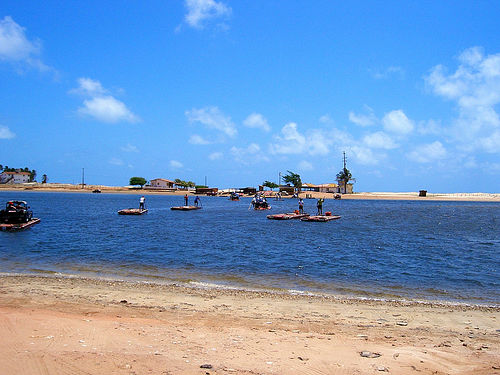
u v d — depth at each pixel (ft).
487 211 265.34
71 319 31.63
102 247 84.38
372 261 72.64
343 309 41.47
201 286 51.19
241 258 73.92
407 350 26.99
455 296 48.98
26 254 73.92
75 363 21.50
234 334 29.78
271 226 140.05
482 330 34.78
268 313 38.83
